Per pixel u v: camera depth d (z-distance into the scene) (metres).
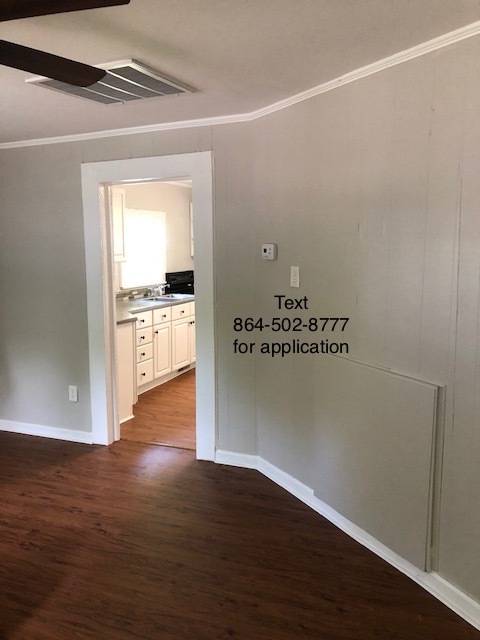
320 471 2.87
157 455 3.72
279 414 3.20
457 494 2.11
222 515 2.91
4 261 4.01
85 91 2.57
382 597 2.24
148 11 1.75
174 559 2.52
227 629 2.07
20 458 3.68
